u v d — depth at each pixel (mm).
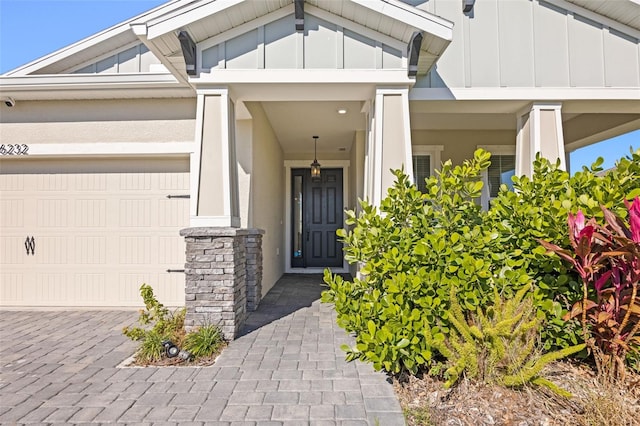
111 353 3646
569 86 4742
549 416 2404
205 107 4105
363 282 3283
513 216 3336
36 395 2781
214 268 3910
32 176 5547
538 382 2535
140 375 3123
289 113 6328
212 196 4035
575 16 4797
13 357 3539
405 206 3426
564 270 3107
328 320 4785
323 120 6703
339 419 2445
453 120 6621
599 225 2910
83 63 6352
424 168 7363
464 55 4773
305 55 4062
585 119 6789
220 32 4023
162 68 6168
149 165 5539
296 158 9430
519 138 5148
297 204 9711
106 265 5473
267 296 6352
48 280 5473
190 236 3914
